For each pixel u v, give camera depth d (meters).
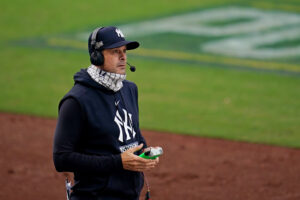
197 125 31.05
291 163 25.28
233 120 31.92
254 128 30.53
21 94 36.25
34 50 47.19
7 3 62.34
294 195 21.64
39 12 59.44
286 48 49.03
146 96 36.41
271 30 54.62
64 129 10.95
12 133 28.86
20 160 25.09
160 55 46.66
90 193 11.35
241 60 45.69
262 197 21.48
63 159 10.85
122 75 11.43
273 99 36.06
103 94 11.38
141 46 49.16
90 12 59.91
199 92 37.44
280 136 29.22
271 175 23.84
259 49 48.72
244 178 23.52
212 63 44.72
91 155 11.26
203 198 21.41
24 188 21.97
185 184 22.81
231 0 66.06
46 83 38.78
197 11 61.31
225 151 26.95
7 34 52.09
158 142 28.14
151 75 41.19
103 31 11.20
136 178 11.87
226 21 57.59
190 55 46.91
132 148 11.12
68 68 42.59
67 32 53.19
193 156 26.16
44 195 21.36
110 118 11.34
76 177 11.57
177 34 52.94
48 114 32.47
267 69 43.34
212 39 51.62
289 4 65.19
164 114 32.94
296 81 40.28
